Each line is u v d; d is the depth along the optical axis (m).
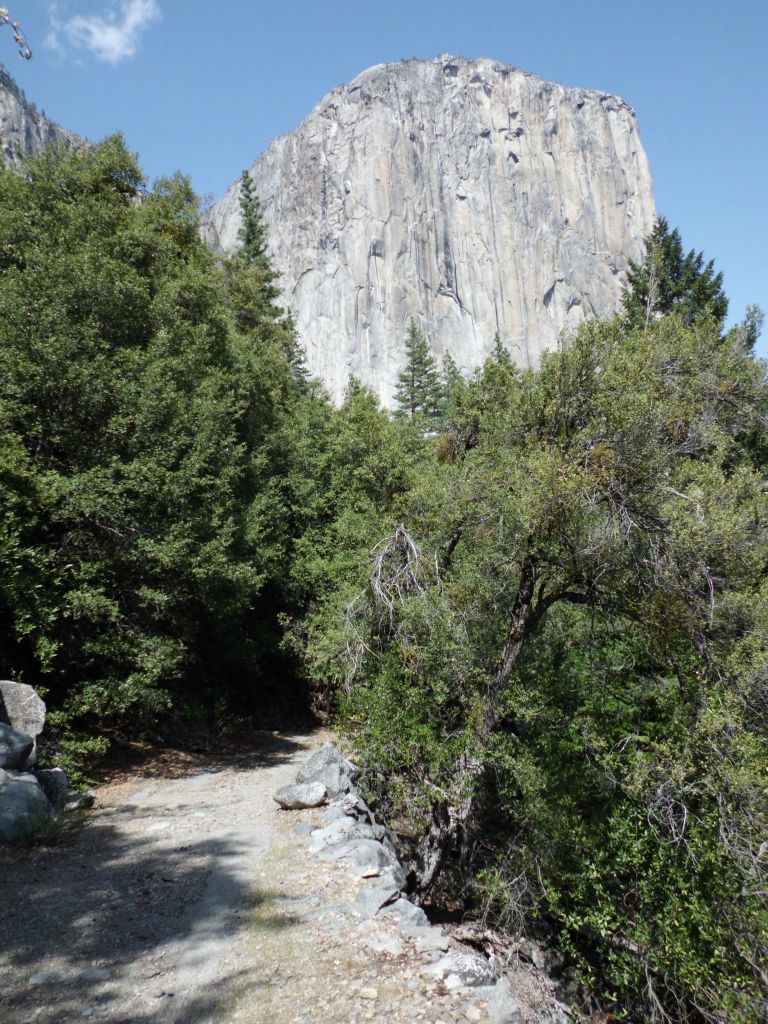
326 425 22.09
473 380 13.91
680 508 9.32
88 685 10.94
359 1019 4.47
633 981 8.63
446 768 9.03
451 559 10.91
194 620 14.02
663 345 12.26
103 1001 4.52
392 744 9.20
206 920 5.86
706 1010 7.96
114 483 11.42
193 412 13.62
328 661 13.38
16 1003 4.41
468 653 9.32
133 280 13.27
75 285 12.10
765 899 7.41
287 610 19.12
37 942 5.25
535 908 9.29
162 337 13.42
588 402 9.80
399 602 9.55
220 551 12.90
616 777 9.00
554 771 9.30
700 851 7.86
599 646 10.44
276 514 18.19
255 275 26.58
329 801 9.67
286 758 14.23
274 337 26.03
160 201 18.28
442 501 10.45
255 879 6.86
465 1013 4.67
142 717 12.82
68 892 6.29
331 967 5.13
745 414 14.06
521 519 8.69
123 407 11.84
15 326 11.25
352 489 19.47
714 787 7.84
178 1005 4.52
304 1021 4.43
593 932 9.50
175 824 8.73
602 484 8.83
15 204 14.16
